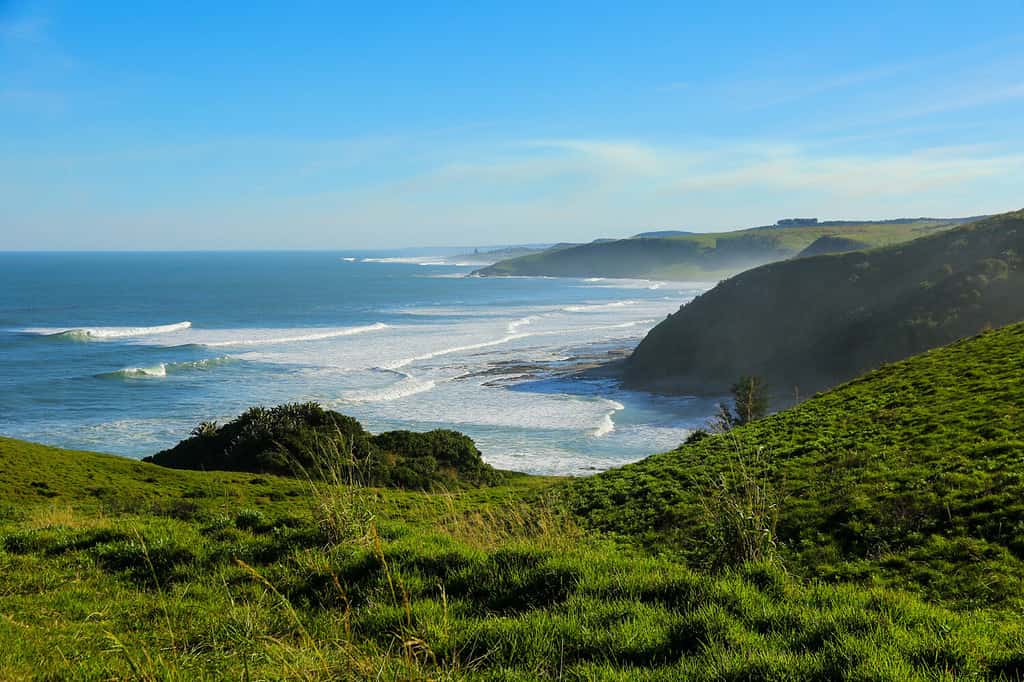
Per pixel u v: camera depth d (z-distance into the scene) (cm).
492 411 5766
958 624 579
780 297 8325
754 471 1578
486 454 4472
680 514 1396
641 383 7325
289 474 2958
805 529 1184
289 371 7350
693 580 665
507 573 732
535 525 1127
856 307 7488
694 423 5469
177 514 1582
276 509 1919
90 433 4941
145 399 6022
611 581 687
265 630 621
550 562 734
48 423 5203
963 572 907
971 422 1592
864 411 2064
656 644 554
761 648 521
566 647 563
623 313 14750
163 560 905
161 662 539
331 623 651
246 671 505
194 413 5531
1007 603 793
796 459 1697
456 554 785
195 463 3238
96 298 17238
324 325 12000
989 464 1262
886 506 1189
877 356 6294
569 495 1881
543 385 7019
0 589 810
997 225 7625
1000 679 486
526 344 9719
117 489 2342
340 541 910
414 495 2205
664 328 8506
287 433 3244
